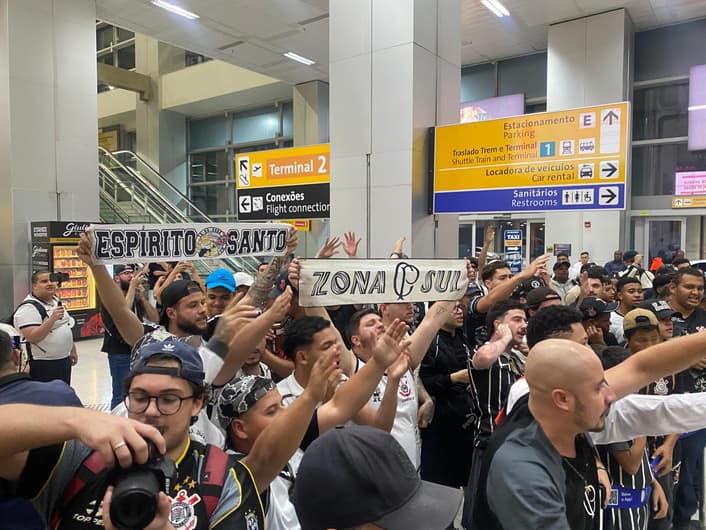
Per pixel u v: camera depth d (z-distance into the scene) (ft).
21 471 3.02
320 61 37.55
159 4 28.91
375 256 18.19
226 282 10.35
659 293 13.32
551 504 3.92
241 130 50.96
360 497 2.52
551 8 30.66
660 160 32.96
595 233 32.76
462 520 9.12
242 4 28.71
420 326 7.72
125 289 15.93
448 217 19.17
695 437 9.18
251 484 3.75
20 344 10.18
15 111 25.76
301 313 8.23
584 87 32.07
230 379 5.48
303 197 20.40
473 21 32.12
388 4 17.63
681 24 31.86
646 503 6.35
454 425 9.04
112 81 49.01
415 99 17.29
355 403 5.35
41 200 26.76
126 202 40.52
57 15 27.14
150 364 3.57
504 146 16.14
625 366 5.17
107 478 2.51
